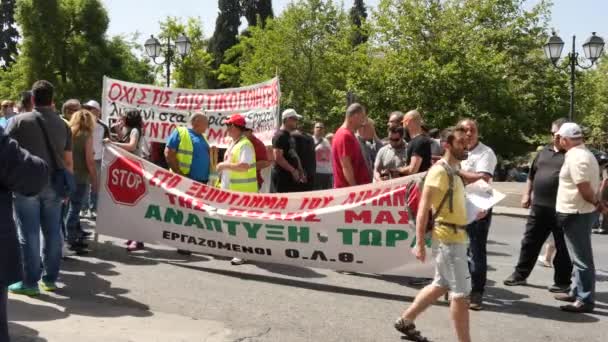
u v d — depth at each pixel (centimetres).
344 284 728
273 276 751
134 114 932
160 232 796
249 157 798
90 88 5094
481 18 3406
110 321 543
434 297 517
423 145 723
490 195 559
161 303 612
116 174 814
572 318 633
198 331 531
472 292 652
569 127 655
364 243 702
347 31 4069
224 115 1071
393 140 805
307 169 1027
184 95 1077
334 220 712
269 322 570
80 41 5041
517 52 3459
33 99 603
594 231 1388
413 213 655
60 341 480
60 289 638
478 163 670
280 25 4100
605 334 582
